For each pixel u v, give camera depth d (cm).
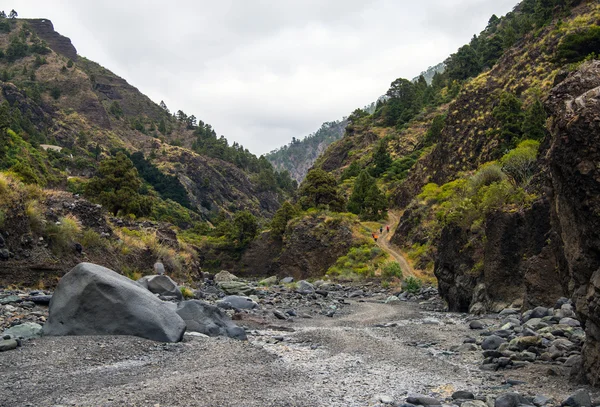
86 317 1042
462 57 15875
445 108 14875
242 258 9244
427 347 1103
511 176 2103
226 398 624
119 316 1040
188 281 3281
